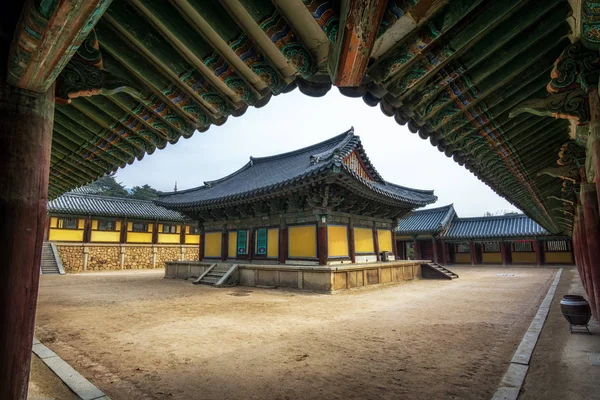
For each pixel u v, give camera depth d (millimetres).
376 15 1923
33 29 1816
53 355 5969
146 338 7188
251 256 18984
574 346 6148
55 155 5570
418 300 12344
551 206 11125
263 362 5652
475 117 4215
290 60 2834
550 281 18906
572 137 5129
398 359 5785
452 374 5094
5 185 2082
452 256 39094
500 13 2592
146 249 33812
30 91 2285
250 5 2455
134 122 4258
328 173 13297
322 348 6418
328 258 15656
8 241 2049
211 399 4293
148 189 60062
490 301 12094
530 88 3795
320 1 2133
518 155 5598
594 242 5590
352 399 4277
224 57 3125
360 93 3420
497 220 37406
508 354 6039
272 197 16672
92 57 2678
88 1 1669
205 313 9945
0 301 1986
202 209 21016
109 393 4477
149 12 2688
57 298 13164
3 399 1960
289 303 11703
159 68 3391
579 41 2986
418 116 4027
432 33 2627
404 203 19375
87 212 29734
